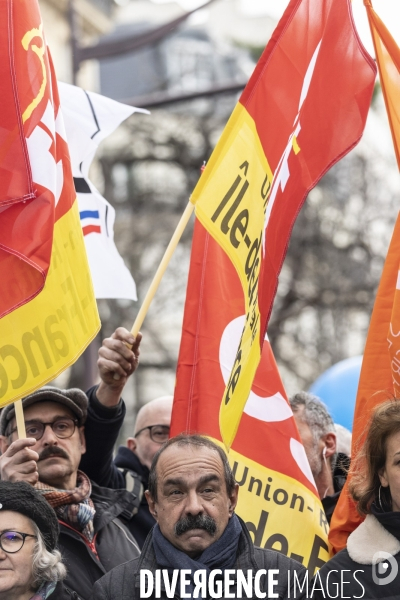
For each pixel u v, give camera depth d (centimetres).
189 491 507
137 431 791
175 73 3553
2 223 537
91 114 762
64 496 619
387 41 628
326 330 2556
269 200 607
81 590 593
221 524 509
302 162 618
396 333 611
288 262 2536
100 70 3684
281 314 2525
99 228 759
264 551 528
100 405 666
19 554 502
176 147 2706
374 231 2573
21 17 554
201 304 601
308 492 659
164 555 507
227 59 3662
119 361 645
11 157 539
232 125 597
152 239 2631
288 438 666
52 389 642
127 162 2720
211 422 592
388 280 626
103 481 691
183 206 2700
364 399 618
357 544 507
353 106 619
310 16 615
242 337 577
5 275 534
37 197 540
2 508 507
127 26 3959
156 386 2894
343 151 619
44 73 558
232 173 598
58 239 563
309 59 616
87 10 2858
